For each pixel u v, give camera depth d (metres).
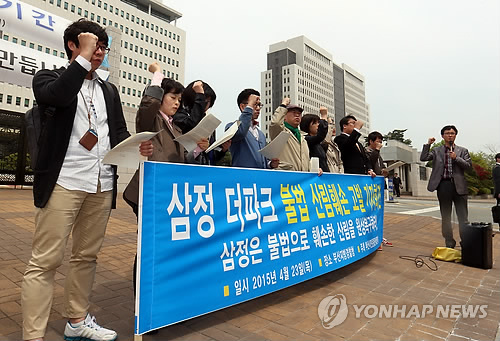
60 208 1.70
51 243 1.71
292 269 2.71
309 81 92.62
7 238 4.36
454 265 3.95
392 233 6.29
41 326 1.69
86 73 1.64
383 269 3.69
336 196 3.51
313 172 3.21
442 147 4.72
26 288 1.68
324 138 4.11
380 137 5.08
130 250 4.11
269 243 2.55
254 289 2.36
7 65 4.98
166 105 2.30
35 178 1.69
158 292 1.80
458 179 4.45
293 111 3.55
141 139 1.65
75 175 1.76
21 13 4.98
